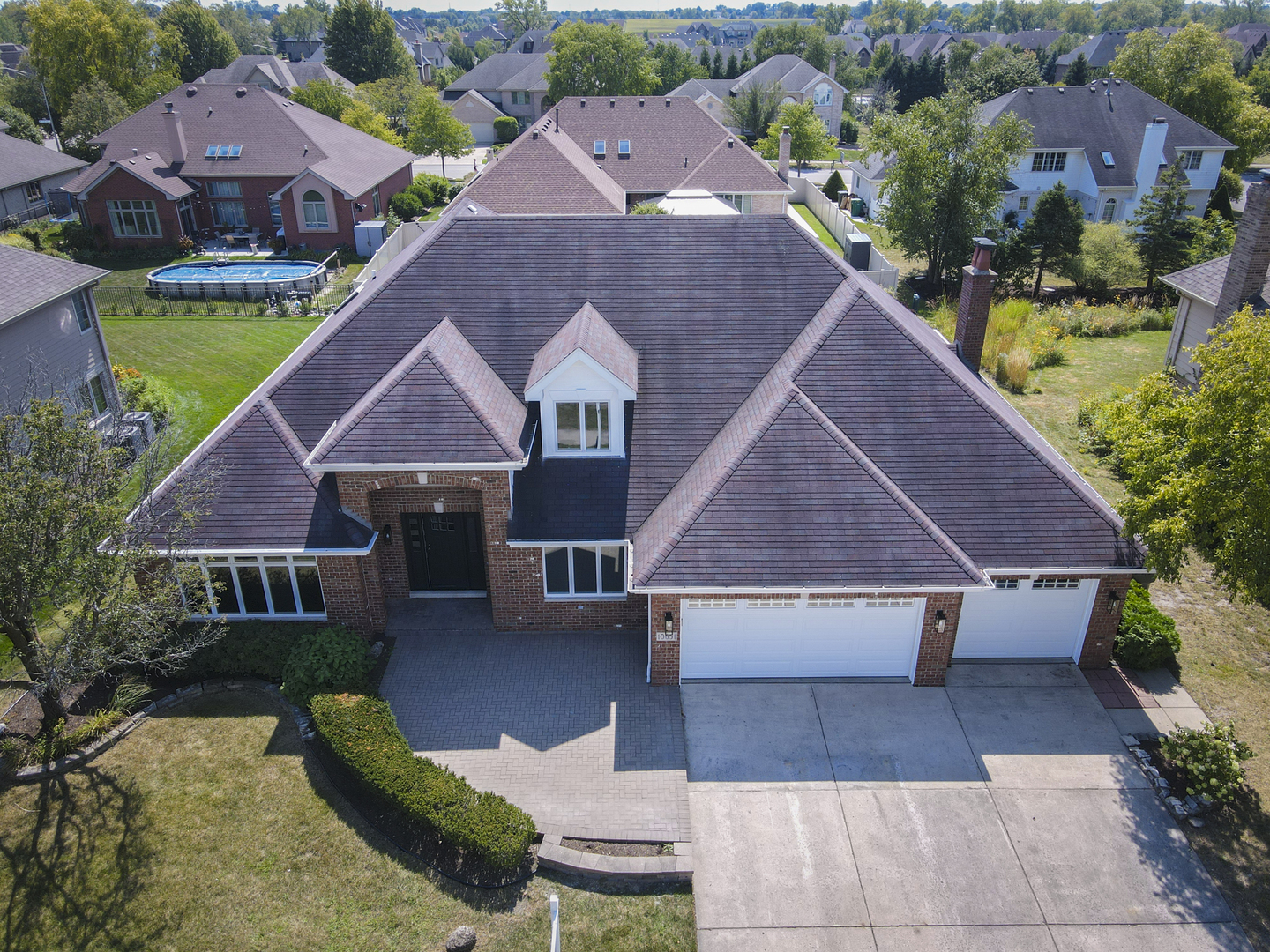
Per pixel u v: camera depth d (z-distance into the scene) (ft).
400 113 308.19
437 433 57.41
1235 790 49.73
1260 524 46.14
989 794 49.73
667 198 150.10
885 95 347.77
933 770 51.34
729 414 64.28
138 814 47.91
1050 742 53.42
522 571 61.36
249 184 172.45
